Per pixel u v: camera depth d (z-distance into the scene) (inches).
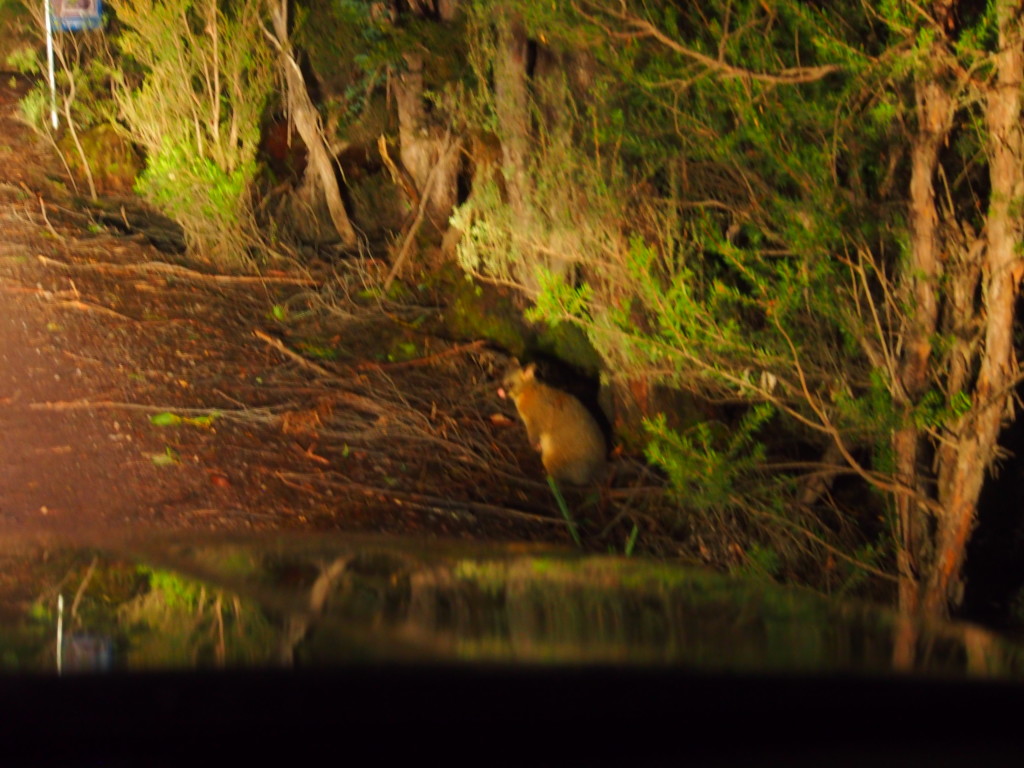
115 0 398.0
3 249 363.9
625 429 307.4
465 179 393.4
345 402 302.2
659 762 94.7
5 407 270.7
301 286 373.4
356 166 424.2
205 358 315.3
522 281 317.1
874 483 213.2
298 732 88.9
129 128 437.1
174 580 122.0
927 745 100.9
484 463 285.9
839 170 243.3
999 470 244.8
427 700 91.8
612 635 109.8
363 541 165.3
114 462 252.2
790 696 98.3
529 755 92.4
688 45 239.0
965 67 201.2
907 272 215.9
